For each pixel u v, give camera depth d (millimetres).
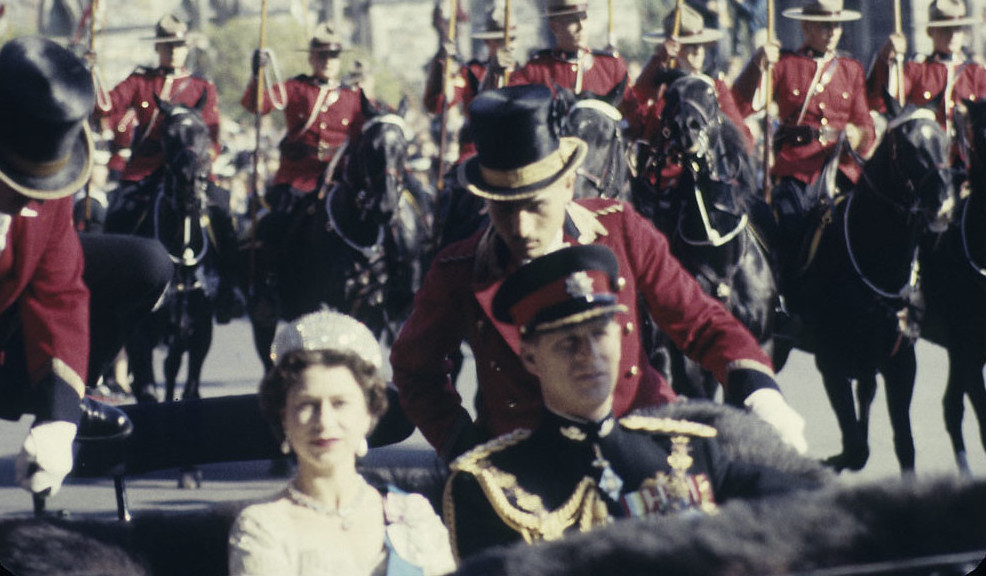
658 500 6422
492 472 6523
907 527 4637
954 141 20188
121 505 9766
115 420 8852
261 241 22125
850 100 21391
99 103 24500
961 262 18688
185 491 18047
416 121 53500
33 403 8922
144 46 103000
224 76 78125
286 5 95500
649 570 4633
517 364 8297
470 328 8477
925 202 17469
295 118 23672
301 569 6098
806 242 18594
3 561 5953
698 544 4609
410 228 22625
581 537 4773
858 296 17844
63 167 7852
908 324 17844
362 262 20750
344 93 23812
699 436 6586
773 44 20812
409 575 6203
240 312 23281
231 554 6148
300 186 23422
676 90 16438
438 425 8562
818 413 22406
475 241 8516
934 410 22531
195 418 8781
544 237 8133
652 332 15273
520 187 7980
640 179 17719
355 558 6168
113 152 25844
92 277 10742
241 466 20078
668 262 8578
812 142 21156
